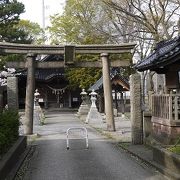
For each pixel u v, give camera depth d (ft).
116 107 130.52
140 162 41.11
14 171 34.24
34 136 68.23
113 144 57.98
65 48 69.15
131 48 72.38
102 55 71.92
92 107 105.29
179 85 55.72
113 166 39.11
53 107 185.57
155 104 53.42
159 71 58.80
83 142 60.80
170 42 61.36
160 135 50.39
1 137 33.83
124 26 122.11
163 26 101.35
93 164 40.55
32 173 36.11
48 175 35.09
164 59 47.34
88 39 121.49
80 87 172.24
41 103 186.29
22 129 82.99
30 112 69.67
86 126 95.45
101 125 96.37
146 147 52.13
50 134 74.23
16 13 149.59
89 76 163.02
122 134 71.26
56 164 40.83
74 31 143.84
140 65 58.03
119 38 132.67
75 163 41.32
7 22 147.74
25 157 44.60
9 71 138.62
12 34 145.28
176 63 50.47
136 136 56.39
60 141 62.49
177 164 30.71
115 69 136.05
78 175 34.86
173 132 46.19
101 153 48.70
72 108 183.62
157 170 35.37
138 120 56.54
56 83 182.91
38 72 184.55
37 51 69.51
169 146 38.17
